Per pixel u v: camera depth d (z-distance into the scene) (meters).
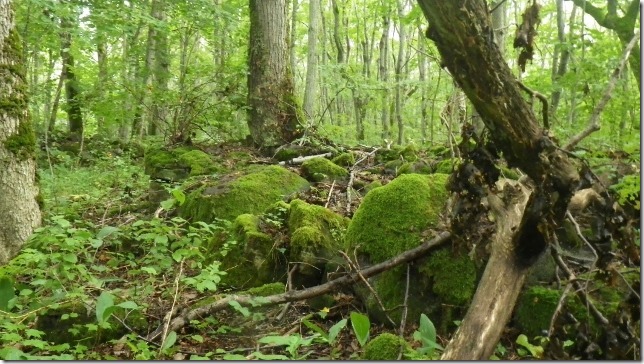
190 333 3.95
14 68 5.52
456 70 2.58
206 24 10.32
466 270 3.81
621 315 2.65
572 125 6.18
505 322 2.77
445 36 2.50
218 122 9.54
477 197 3.13
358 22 20.14
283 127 9.12
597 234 2.79
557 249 3.15
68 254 4.01
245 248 4.74
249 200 5.96
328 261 4.46
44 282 3.79
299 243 4.52
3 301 3.61
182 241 4.39
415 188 4.30
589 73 5.88
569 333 2.97
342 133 10.55
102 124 11.95
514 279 2.86
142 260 4.75
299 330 3.92
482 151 3.07
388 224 4.19
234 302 3.64
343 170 7.06
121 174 8.71
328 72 12.89
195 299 4.41
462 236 3.29
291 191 6.28
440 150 7.42
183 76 9.98
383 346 3.31
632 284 3.21
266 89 9.18
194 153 7.97
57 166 9.35
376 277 4.11
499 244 2.97
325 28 19.94
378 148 8.37
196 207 6.08
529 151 2.68
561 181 2.69
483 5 2.46
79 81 11.92
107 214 6.86
